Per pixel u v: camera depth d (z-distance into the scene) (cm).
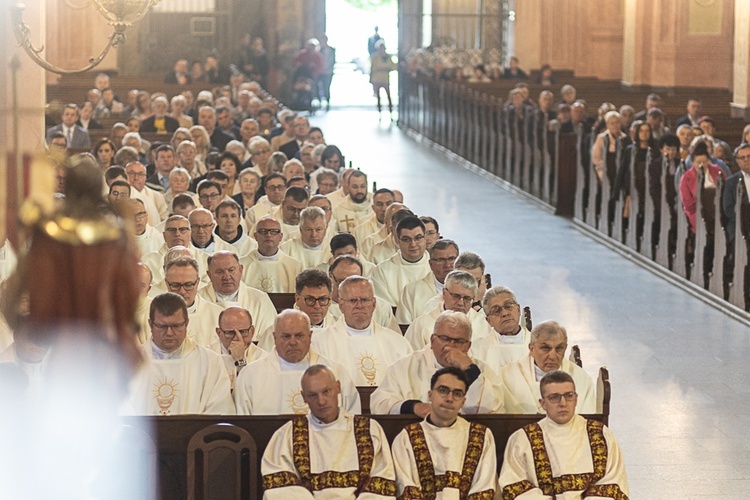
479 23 3603
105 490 634
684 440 956
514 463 669
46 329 346
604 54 3291
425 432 668
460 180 2448
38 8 1139
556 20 3281
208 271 955
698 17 2784
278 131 1970
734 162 1576
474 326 913
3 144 548
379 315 952
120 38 1024
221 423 673
